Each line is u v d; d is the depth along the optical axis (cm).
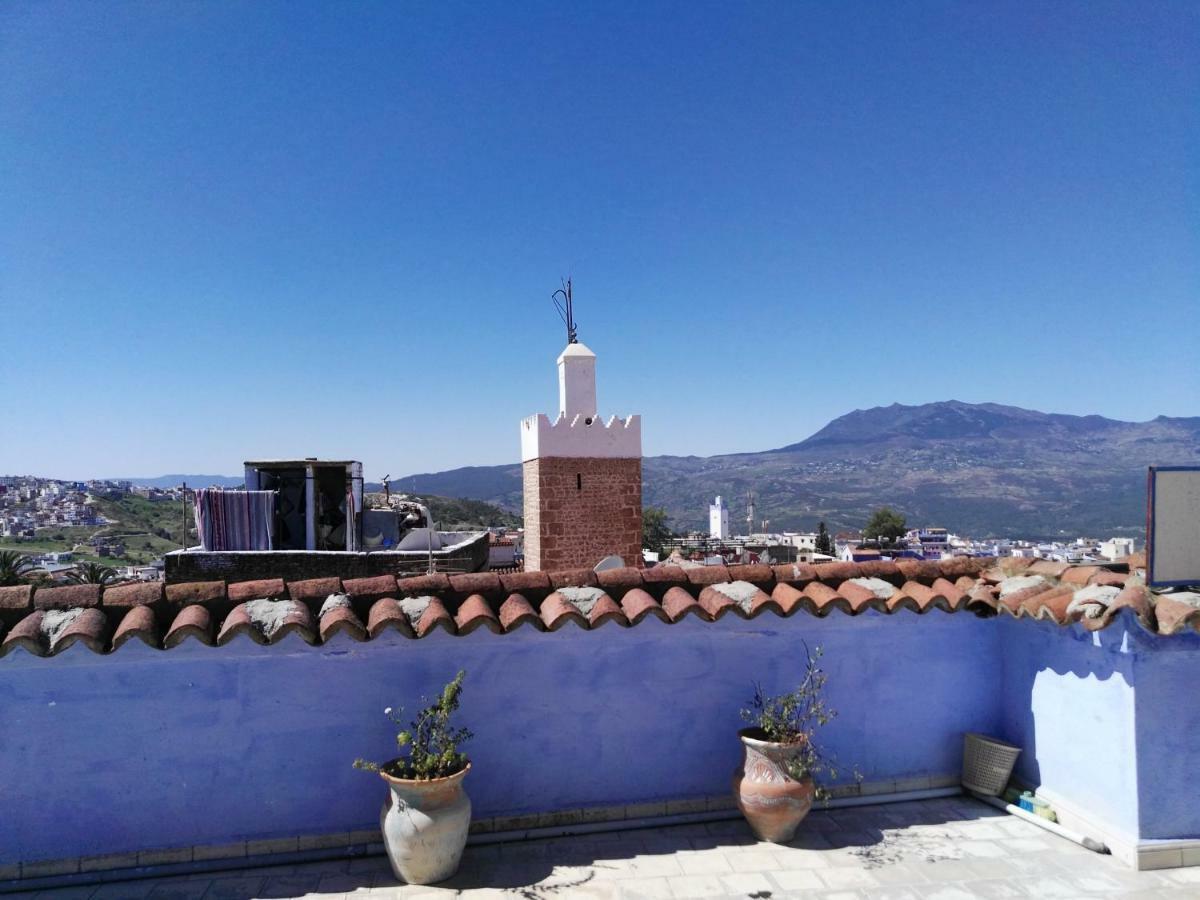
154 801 734
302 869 727
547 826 808
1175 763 731
